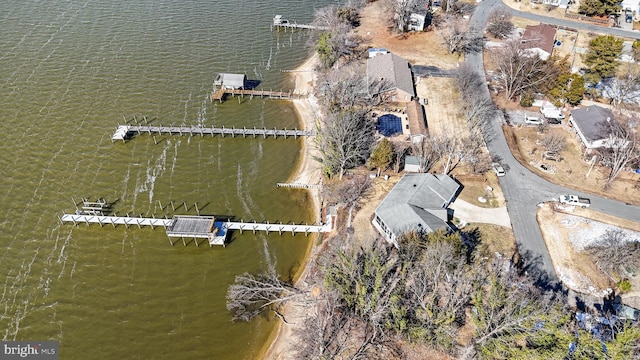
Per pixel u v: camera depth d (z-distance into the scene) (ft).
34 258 211.20
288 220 236.02
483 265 204.33
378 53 343.87
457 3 415.44
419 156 258.37
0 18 377.30
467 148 268.41
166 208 236.63
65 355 179.01
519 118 296.71
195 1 422.82
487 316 163.43
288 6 429.38
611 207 237.25
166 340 185.98
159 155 267.39
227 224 227.20
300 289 204.33
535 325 156.66
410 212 213.46
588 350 147.84
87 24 378.53
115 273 207.72
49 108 293.43
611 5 394.11
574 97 294.46
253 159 269.85
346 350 177.58
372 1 440.45
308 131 287.69
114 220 226.17
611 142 255.91
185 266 212.43
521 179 252.21
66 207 234.17
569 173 257.14
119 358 179.52
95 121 286.25
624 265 201.26
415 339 171.94
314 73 341.00
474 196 241.76
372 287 180.45
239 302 194.29
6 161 256.73
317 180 257.75
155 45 358.64
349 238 220.02
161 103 303.89
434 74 335.88
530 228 225.56
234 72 337.72
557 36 375.86
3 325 187.01
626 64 337.11
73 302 195.93
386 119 289.94
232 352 183.73
